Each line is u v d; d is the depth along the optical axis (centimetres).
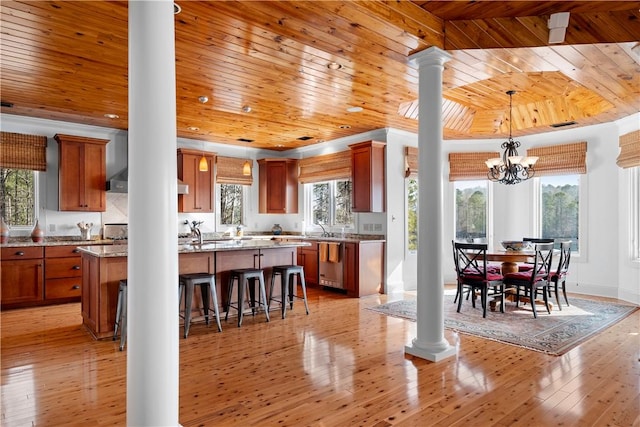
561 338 397
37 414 248
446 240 738
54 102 494
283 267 492
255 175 821
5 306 516
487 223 723
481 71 382
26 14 282
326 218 768
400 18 300
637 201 569
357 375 307
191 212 699
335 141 743
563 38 318
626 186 580
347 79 420
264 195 812
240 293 447
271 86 441
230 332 422
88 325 428
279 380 298
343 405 259
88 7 274
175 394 203
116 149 645
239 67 386
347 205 730
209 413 248
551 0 298
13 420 241
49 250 542
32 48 339
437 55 335
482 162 715
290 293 532
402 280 669
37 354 354
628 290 574
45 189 589
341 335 411
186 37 321
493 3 307
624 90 444
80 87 439
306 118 584
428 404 260
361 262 613
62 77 408
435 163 344
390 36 313
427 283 349
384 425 234
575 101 564
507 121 641
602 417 243
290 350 365
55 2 267
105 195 615
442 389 282
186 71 396
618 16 317
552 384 290
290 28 304
